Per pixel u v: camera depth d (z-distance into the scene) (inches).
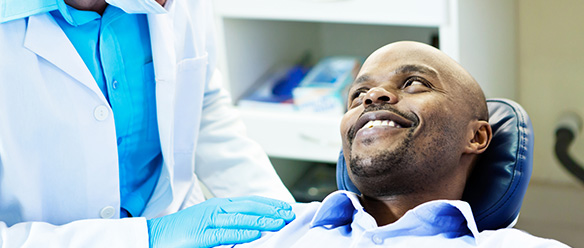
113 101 52.2
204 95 63.8
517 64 92.7
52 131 49.0
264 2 83.7
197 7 57.9
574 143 93.2
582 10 87.4
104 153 51.1
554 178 97.3
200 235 49.9
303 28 101.4
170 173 56.2
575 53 89.8
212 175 61.7
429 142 48.7
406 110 49.4
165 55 53.2
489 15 81.7
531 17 89.9
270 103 88.4
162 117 53.8
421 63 51.9
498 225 51.4
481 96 53.1
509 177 50.7
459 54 76.5
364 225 48.4
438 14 75.8
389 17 78.6
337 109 85.4
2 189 49.4
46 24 48.3
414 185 49.4
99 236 49.2
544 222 95.9
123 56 52.5
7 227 49.0
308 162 101.6
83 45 50.4
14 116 47.7
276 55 99.3
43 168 50.0
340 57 100.0
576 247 90.2
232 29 88.2
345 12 80.6
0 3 46.9
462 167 51.2
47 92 48.4
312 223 50.2
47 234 48.4
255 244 49.8
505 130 53.2
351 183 55.7
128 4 46.4
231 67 89.2
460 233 48.8
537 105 94.3
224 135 62.1
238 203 52.2
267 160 62.2
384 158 48.2
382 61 53.2
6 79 47.1
